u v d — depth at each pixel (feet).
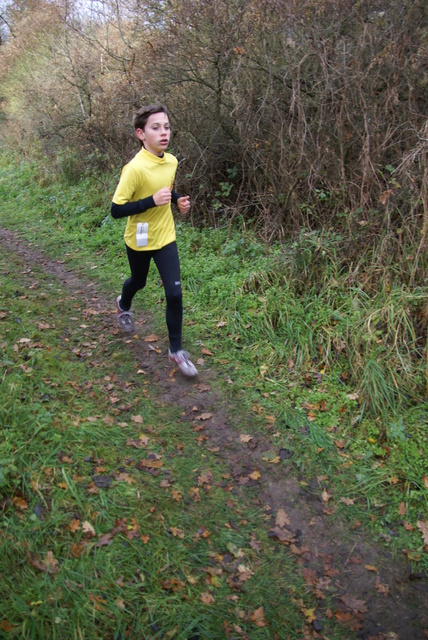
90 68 32.71
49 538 8.14
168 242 12.73
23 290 18.22
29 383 11.68
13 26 53.47
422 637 7.98
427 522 9.80
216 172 23.20
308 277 16.20
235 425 11.90
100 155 29.89
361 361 13.05
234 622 7.77
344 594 8.52
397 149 16.31
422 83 16.75
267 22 18.86
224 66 20.86
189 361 13.38
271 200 19.89
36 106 38.37
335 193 17.62
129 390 12.78
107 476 9.66
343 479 10.62
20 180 35.09
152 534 8.77
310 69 19.33
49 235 25.40
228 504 9.79
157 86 23.08
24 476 8.96
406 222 15.23
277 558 8.93
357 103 17.33
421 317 13.82
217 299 16.75
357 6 17.60
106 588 7.64
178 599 7.82
